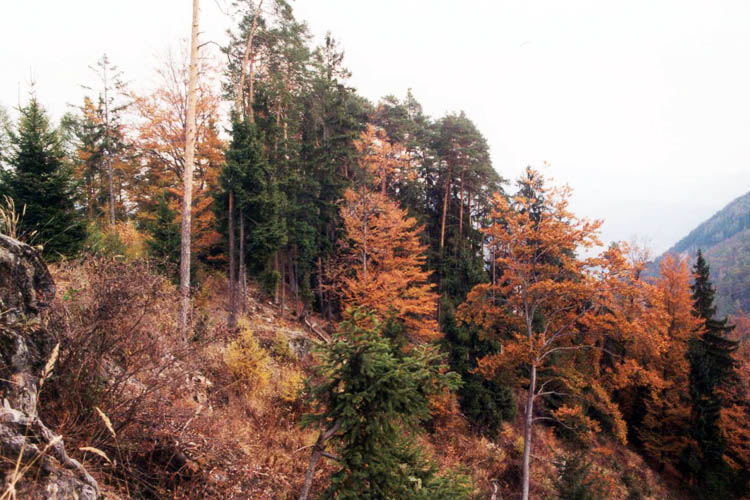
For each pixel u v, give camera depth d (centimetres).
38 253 367
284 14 2169
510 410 2180
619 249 1655
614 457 2461
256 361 1020
